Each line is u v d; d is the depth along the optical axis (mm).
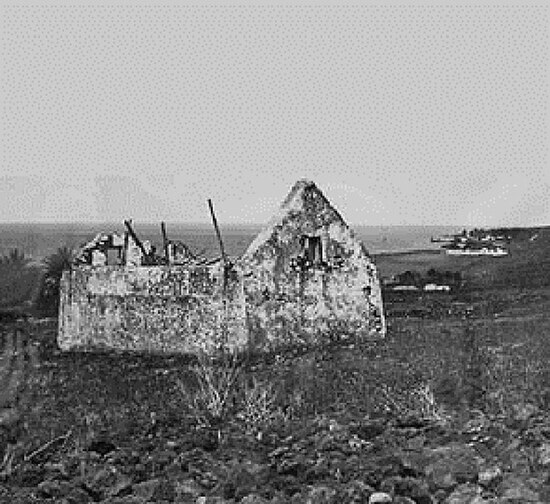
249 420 14133
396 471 10172
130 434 13992
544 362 17359
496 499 8750
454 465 10086
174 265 27156
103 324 27969
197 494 10227
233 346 25219
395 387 15914
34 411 16188
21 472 11523
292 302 26203
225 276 25547
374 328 27172
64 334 28766
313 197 26984
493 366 16906
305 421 13883
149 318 26969
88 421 14922
